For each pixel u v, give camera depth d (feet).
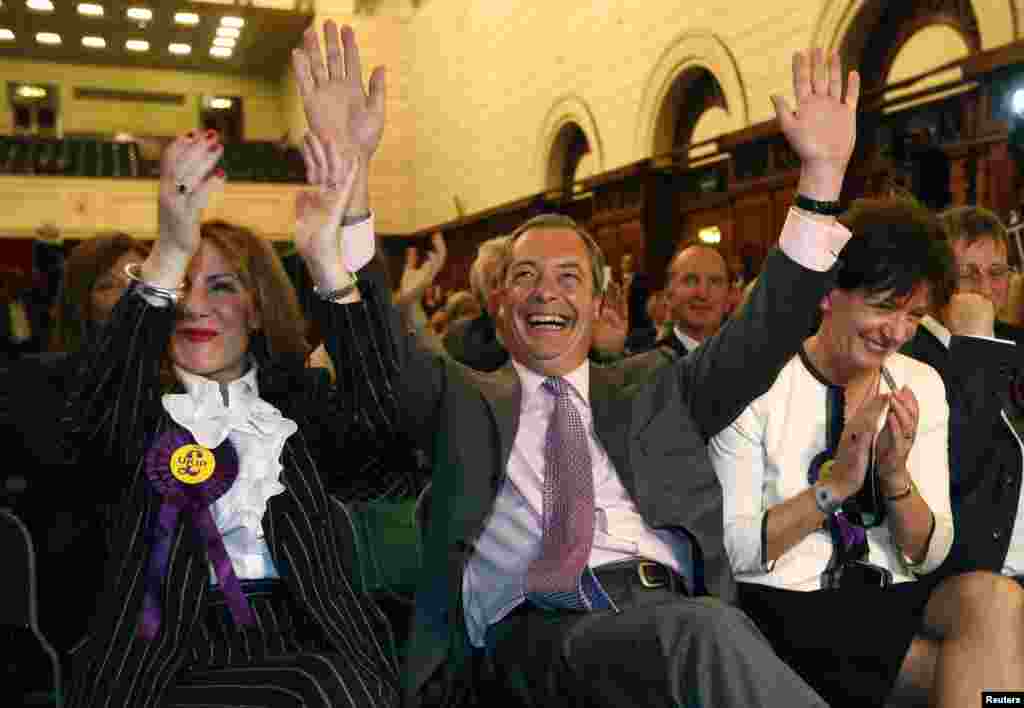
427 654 6.08
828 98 5.96
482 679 6.29
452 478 6.28
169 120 69.05
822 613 6.09
